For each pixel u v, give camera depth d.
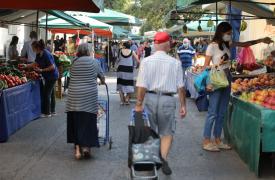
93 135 8.23
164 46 7.11
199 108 9.36
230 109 9.42
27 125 11.46
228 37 8.64
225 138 9.93
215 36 8.70
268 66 12.16
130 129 6.37
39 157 8.40
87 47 8.26
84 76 8.10
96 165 7.93
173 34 34.03
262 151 7.10
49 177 7.20
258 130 7.11
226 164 8.04
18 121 10.73
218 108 8.93
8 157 8.35
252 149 7.46
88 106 8.12
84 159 8.30
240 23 14.05
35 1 9.21
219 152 8.92
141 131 6.32
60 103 15.98
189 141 9.90
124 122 12.23
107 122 9.31
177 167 7.83
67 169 7.66
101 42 42.31
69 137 8.34
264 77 10.11
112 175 7.35
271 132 7.03
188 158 8.45
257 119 7.20
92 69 8.16
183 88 7.12
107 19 28.38
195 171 7.59
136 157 6.03
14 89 10.30
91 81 8.15
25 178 7.12
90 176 7.28
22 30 25.02
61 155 8.58
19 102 10.78
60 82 17.17
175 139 10.09
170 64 7.03
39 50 12.58
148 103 7.06
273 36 17.72
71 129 8.31
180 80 7.09
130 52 15.58
